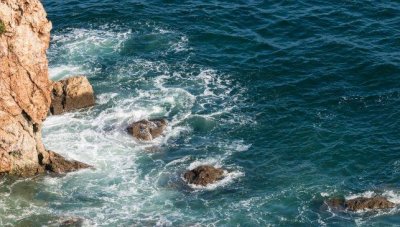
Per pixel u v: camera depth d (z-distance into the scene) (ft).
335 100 469.98
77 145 430.61
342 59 507.30
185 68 508.53
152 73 504.02
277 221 374.22
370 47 517.14
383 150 422.82
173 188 397.80
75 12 571.69
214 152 428.56
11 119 389.80
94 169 411.34
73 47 531.91
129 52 527.81
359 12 558.15
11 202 384.27
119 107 467.52
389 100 466.70
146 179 404.98
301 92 479.82
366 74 492.13
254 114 462.19
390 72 491.72
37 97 395.55
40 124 403.54
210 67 508.53
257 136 442.50
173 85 491.72
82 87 464.24
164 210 382.01
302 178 405.18
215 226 370.32
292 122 451.94
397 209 376.48
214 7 572.92
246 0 581.12
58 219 373.40
